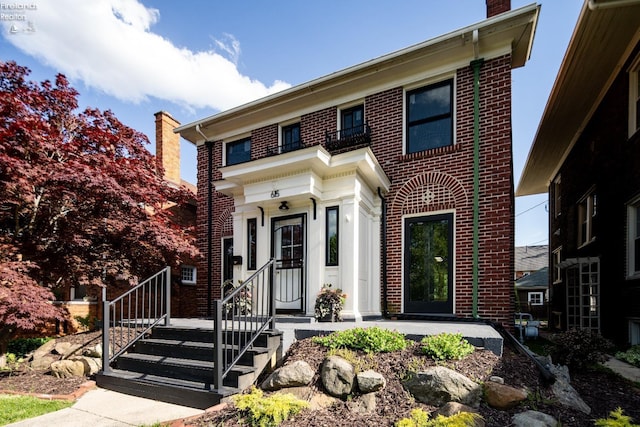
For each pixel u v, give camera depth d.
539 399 3.21
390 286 7.18
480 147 6.58
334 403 3.39
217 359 3.71
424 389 3.30
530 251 28.23
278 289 7.29
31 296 4.83
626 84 7.27
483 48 6.66
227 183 7.78
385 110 7.60
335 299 6.02
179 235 7.28
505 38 6.46
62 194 5.57
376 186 7.39
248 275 7.67
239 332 4.14
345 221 6.51
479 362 3.69
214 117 9.68
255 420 3.07
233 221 8.66
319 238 6.72
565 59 7.43
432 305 6.78
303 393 3.56
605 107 8.38
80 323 8.14
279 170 6.75
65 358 5.53
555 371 3.80
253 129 9.48
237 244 7.99
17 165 4.77
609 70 7.75
